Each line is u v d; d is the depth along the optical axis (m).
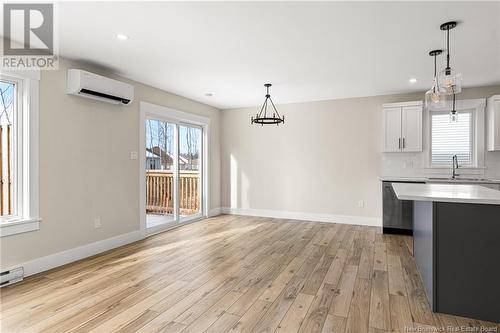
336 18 2.49
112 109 4.03
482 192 2.62
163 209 5.13
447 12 2.38
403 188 3.06
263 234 4.78
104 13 2.39
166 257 3.64
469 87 4.82
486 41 2.95
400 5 2.28
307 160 5.89
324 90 4.98
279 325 2.13
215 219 6.02
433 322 2.17
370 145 5.41
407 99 5.19
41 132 3.18
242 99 5.67
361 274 3.08
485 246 2.19
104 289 2.72
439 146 5.07
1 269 2.81
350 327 2.10
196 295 2.61
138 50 3.20
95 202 3.80
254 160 6.36
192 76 4.17
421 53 3.29
